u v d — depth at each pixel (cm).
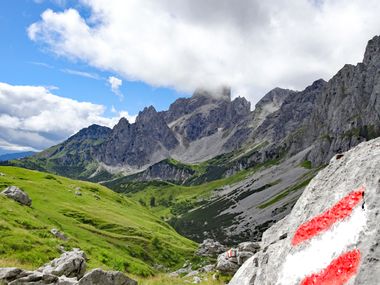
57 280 2306
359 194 1375
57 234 5719
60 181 16162
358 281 1113
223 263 4447
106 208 14188
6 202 6347
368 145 1653
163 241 12581
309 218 1585
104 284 2256
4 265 3484
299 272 1426
